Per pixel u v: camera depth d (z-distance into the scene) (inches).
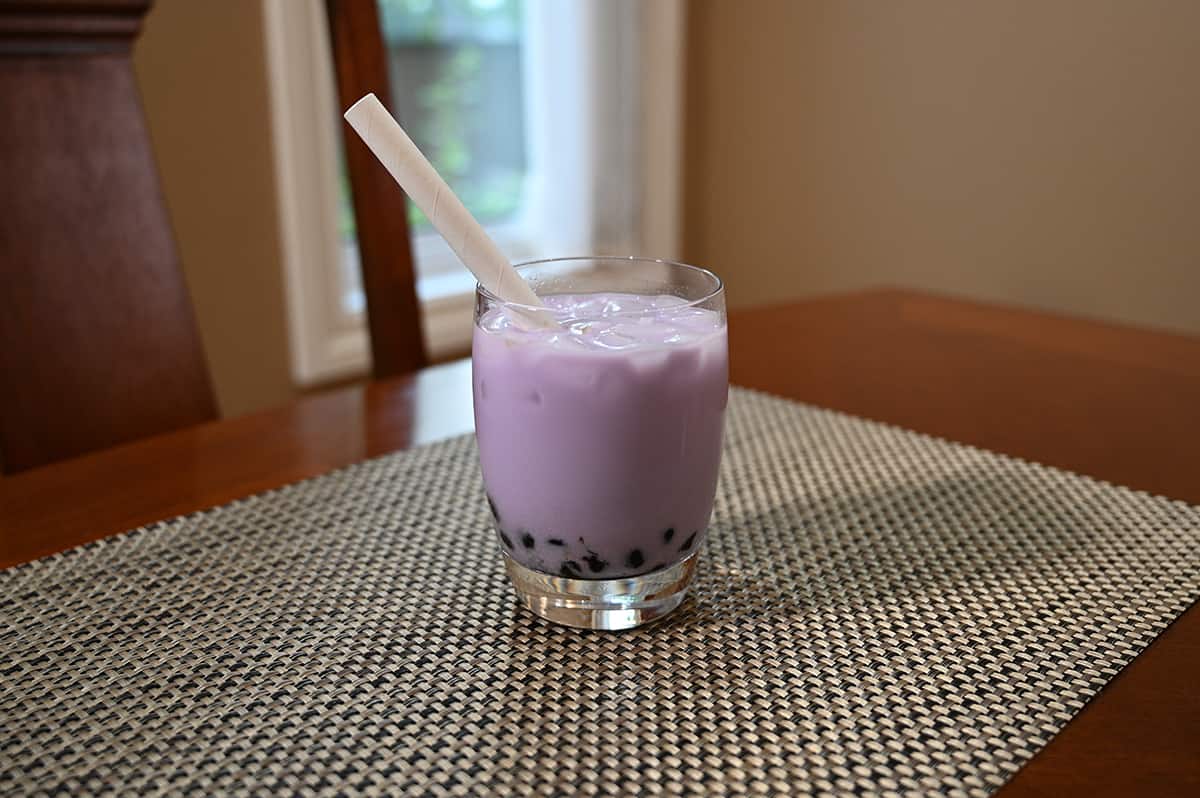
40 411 28.0
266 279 58.5
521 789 16.0
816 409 27.5
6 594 20.0
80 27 28.2
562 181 69.7
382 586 20.4
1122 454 25.3
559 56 67.4
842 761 16.3
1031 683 17.8
